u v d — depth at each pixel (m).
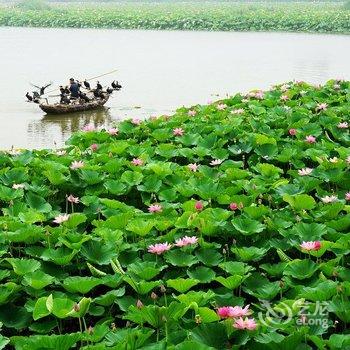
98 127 17.94
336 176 8.20
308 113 12.05
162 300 5.47
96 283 5.46
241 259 6.12
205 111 12.82
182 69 28.56
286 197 7.17
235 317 4.63
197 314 4.88
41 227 6.59
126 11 68.31
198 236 6.63
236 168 8.64
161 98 21.92
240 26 52.50
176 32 50.09
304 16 53.66
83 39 43.34
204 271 5.93
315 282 5.57
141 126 11.35
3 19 57.44
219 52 35.19
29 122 18.62
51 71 28.22
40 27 55.81
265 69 28.45
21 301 5.69
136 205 8.27
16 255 6.54
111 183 8.14
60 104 19.64
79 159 9.55
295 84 15.55
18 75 27.11
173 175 8.48
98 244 6.22
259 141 9.87
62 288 5.78
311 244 5.84
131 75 27.05
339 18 51.91
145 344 4.68
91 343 4.83
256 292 5.68
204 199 7.68
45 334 5.22
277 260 6.50
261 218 6.94
